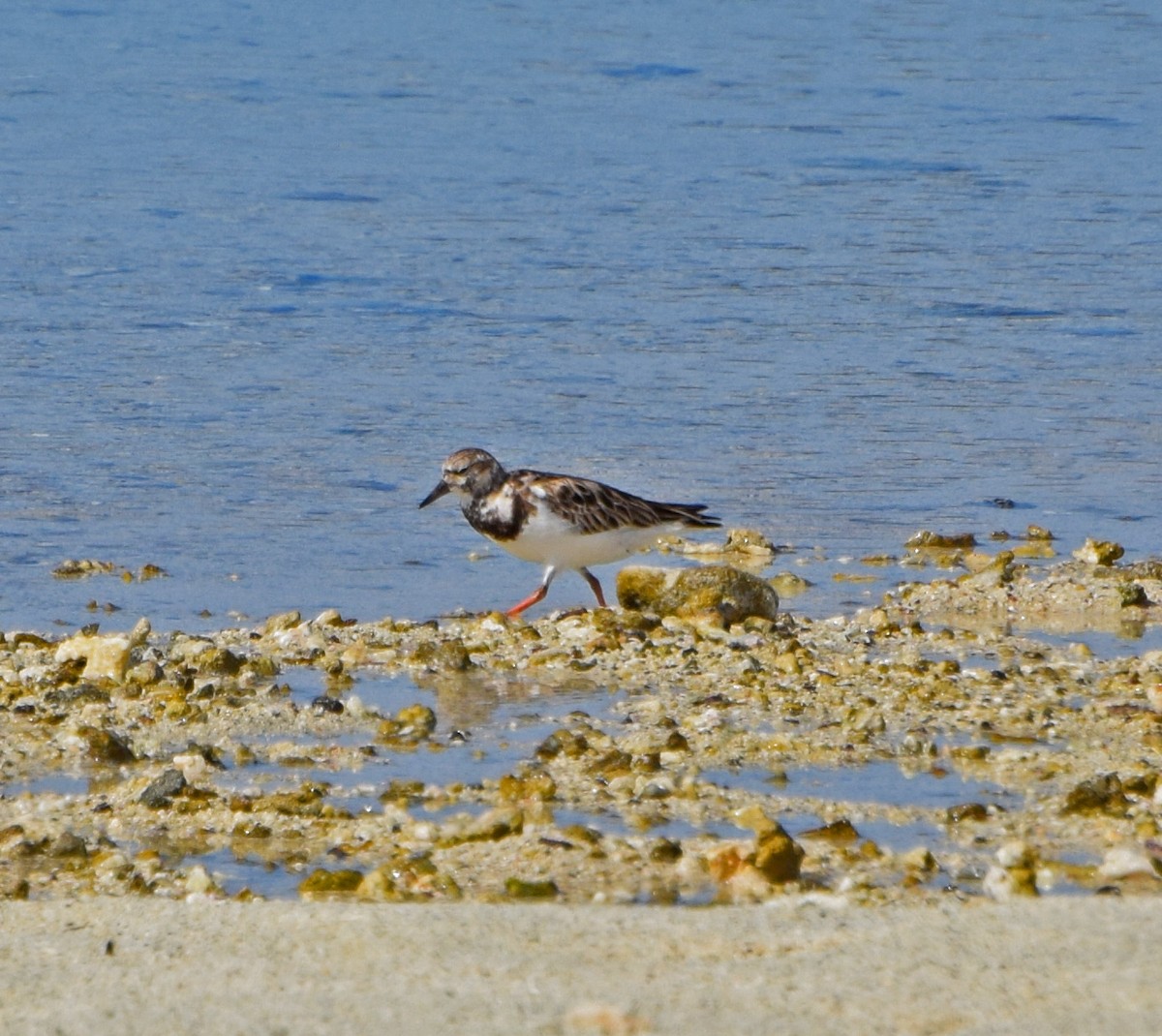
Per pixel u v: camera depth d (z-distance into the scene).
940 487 19.39
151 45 62.44
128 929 7.65
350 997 6.70
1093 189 39.59
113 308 27.50
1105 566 16.38
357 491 18.97
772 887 8.72
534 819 9.77
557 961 7.00
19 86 52.78
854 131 47.50
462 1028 6.36
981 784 10.38
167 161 41.59
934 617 14.84
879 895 8.55
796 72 58.81
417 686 12.62
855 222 35.72
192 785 10.31
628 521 14.77
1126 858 8.88
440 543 17.33
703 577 14.73
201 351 25.03
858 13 74.94
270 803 9.96
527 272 30.73
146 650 13.41
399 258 31.72
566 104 51.84
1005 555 16.52
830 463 20.30
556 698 12.29
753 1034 6.24
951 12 75.75
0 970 7.18
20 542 16.89
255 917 7.70
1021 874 8.66
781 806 9.98
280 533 17.47
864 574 16.34
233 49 62.00
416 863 9.00
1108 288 30.19
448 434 21.23
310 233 33.78
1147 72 59.66
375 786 10.38
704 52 63.00
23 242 32.31
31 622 14.53
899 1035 6.22
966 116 50.31
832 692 12.25
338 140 45.00
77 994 6.88
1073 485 19.55
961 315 28.05
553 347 25.64
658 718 11.67
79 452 20.06
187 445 20.47
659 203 37.44
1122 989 6.50
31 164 40.69
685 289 29.59
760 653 13.34
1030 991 6.53
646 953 7.07
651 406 22.62
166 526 17.55
